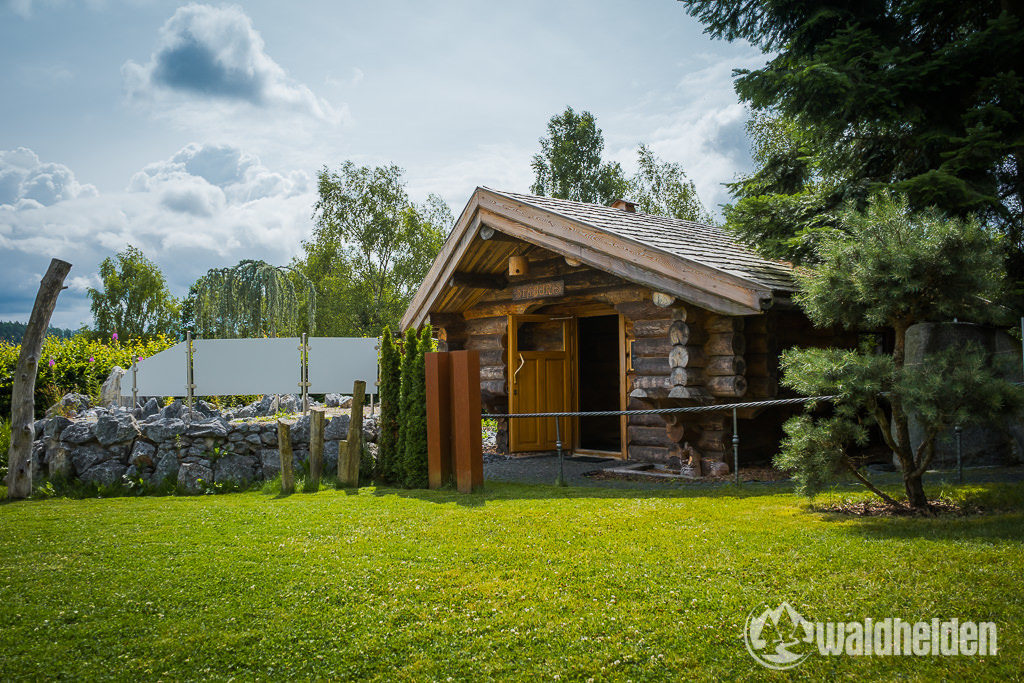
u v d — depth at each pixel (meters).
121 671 3.49
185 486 8.59
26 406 8.46
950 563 4.41
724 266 8.71
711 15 11.72
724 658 3.44
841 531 5.36
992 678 3.11
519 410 11.87
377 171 33.50
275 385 12.83
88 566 5.09
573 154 35.25
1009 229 10.68
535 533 5.70
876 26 11.10
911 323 6.23
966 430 8.44
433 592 4.39
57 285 8.70
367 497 7.63
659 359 9.58
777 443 10.12
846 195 11.50
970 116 9.40
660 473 9.52
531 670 3.40
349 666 3.49
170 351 13.00
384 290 34.41
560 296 11.01
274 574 4.80
